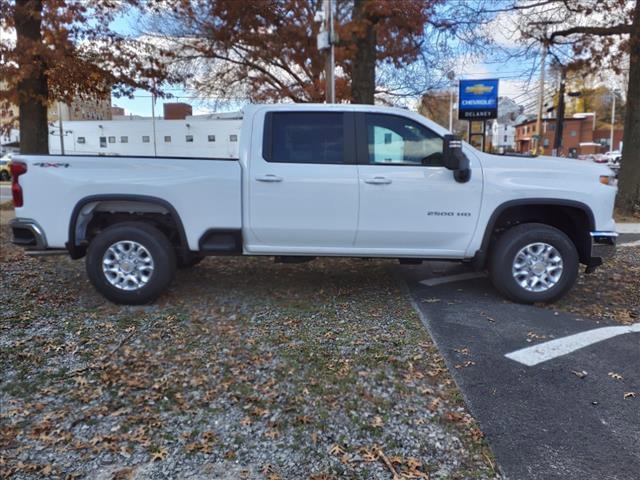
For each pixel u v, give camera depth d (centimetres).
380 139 499
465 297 540
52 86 1137
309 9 1164
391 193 493
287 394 331
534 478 250
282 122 498
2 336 420
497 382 347
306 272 652
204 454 270
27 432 287
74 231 495
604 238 507
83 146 3988
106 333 430
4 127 1251
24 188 491
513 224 545
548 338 423
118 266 499
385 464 262
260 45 1233
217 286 580
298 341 416
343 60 1092
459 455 269
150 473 255
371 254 515
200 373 359
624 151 1206
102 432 288
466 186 496
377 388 339
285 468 259
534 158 523
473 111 1385
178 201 493
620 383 346
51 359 379
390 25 994
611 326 453
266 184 492
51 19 1018
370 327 449
